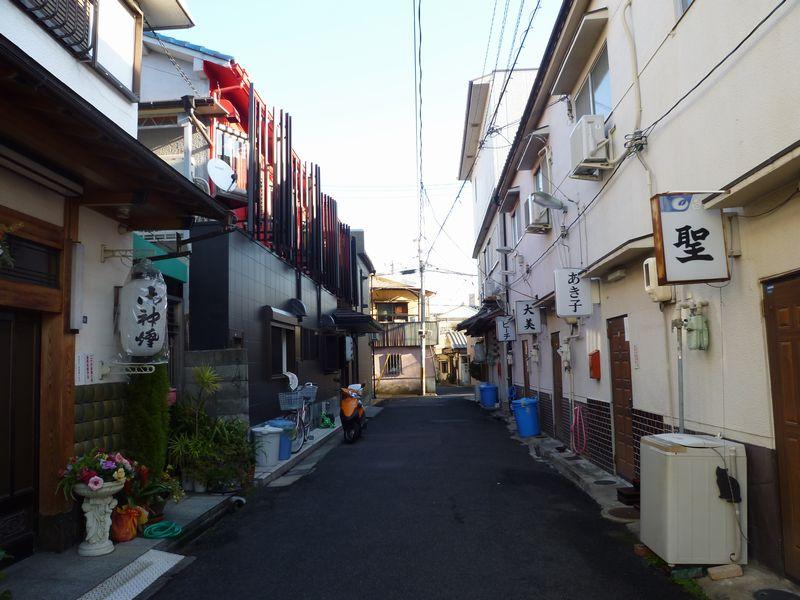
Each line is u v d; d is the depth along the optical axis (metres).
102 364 6.02
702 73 5.03
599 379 8.70
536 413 13.07
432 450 11.72
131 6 6.92
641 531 5.01
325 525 6.41
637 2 6.44
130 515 5.62
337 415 18.97
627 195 6.93
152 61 12.05
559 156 10.46
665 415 6.16
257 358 11.16
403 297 39.53
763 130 4.14
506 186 16.38
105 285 6.17
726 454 4.50
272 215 12.21
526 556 5.18
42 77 3.59
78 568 4.87
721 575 4.38
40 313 5.32
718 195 4.45
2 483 4.84
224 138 11.11
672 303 5.93
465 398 29.34
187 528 6.05
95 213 6.05
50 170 5.13
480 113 21.77
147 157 4.86
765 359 4.34
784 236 4.05
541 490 7.84
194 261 9.67
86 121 4.14
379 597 4.37
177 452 7.59
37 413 5.29
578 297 8.56
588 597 4.26
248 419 9.05
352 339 24.62
